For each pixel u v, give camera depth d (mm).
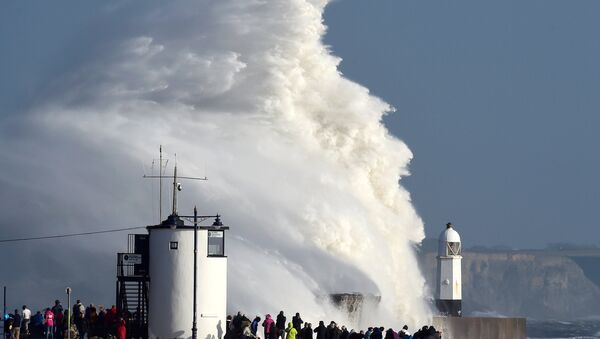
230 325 180750
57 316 179375
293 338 177125
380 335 181625
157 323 167625
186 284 167625
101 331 176625
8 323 185500
